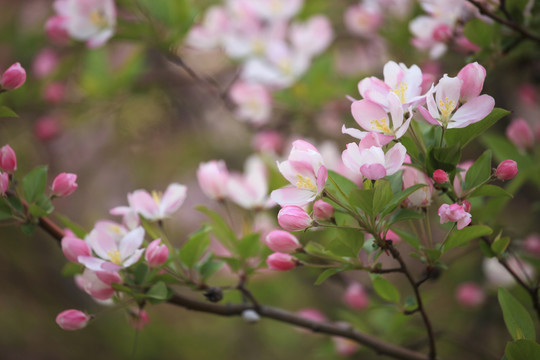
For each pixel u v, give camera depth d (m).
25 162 2.04
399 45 1.58
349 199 1.19
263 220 1.42
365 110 1.19
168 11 1.48
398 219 1.20
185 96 2.07
